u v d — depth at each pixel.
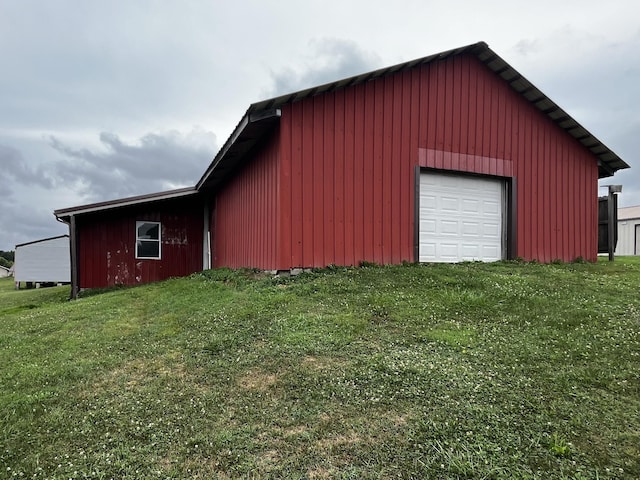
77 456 2.83
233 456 2.73
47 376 4.31
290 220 8.05
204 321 5.92
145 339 5.46
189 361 4.45
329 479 2.48
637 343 4.57
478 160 10.13
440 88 9.76
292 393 3.54
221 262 13.60
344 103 8.64
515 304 6.04
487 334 4.89
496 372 3.87
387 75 9.11
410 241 9.23
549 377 3.76
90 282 13.86
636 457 2.66
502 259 10.51
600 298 6.44
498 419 3.05
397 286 6.98
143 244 14.57
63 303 10.05
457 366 3.98
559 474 2.49
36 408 3.58
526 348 4.46
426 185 9.65
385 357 4.20
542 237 10.88
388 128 9.10
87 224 13.92
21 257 25.08
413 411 3.19
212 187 14.08
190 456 2.76
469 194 10.16
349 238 8.57
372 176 8.87
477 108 10.19
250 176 10.23
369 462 2.62
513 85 10.61
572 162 11.48
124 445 2.93
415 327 5.13
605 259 13.22
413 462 2.61
